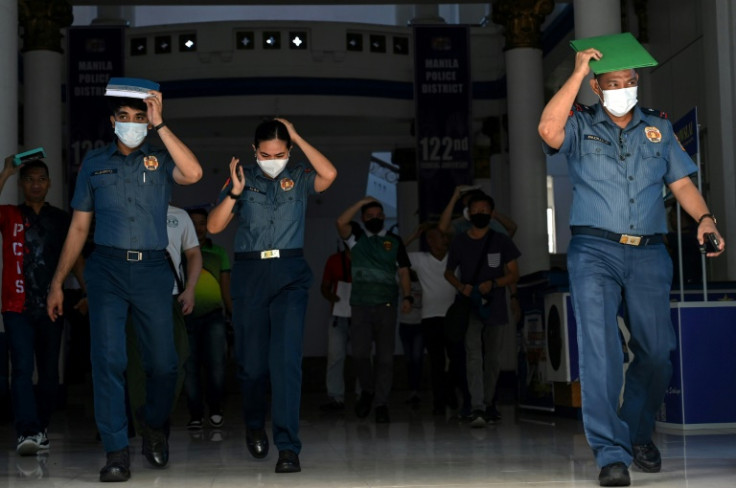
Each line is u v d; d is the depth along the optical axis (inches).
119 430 202.8
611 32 424.2
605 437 182.4
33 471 224.4
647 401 194.1
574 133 188.2
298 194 219.5
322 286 454.0
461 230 385.1
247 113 773.3
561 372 357.1
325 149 918.4
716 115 416.5
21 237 269.3
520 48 624.4
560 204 1102.4
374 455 247.6
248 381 227.8
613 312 185.6
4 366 378.0
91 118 685.9
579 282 186.4
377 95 788.6
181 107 776.9
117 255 202.5
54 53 608.4
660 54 569.3
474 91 821.2
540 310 385.1
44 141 602.9
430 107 706.2
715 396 274.4
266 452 237.8
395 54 794.8
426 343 398.0
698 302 275.0
